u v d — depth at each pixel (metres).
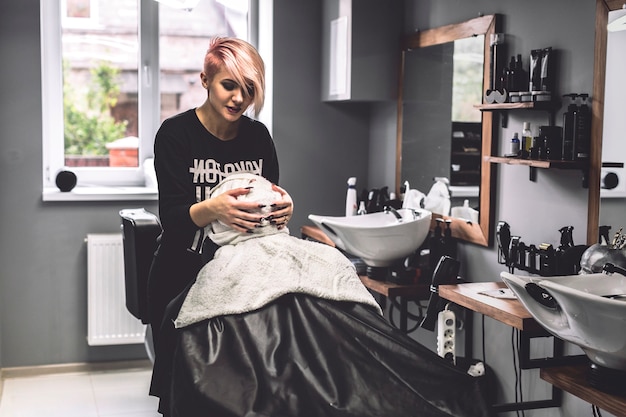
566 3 2.89
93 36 4.58
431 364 2.10
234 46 2.27
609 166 2.68
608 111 2.68
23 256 4.29
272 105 4.46
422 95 3.93
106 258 4.30
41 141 4.25
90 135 4.66
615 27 2.65
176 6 4.14
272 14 4.41
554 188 2.98
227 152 2.41
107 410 3.90
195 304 2.19
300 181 4.55
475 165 3.47
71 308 4.39
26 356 4.36
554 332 2.24
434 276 2.99
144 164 4.73
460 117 3.58
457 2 3.64
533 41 3.09
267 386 1.98
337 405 1.95
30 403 3.96
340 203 4.64
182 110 4.78
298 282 2.18
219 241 2.30
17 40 4.15
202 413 1.98
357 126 4.61
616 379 2.19
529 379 3.17
